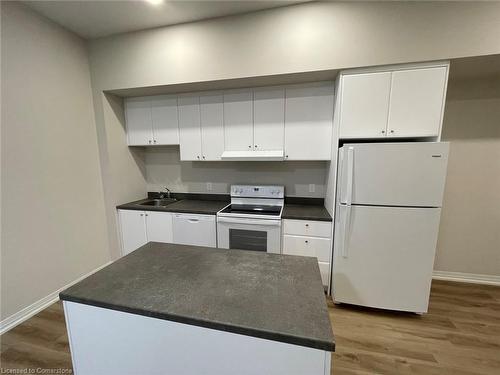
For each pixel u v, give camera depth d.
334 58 1.91
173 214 2.64
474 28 1.67
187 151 2.76
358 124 1.97
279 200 2.77
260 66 2.08
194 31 2.19
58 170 2.24
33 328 1.86
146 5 1.93
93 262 2.66
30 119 1.99
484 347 1.67
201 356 0.83
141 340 0.89
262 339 0.75
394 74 1.86
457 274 2.54
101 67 2.50
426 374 1.46
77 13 2.04
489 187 2.35
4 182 1.83
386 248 1.92
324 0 1.87
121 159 2.87
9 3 1.82
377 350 1.64
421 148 1.74
